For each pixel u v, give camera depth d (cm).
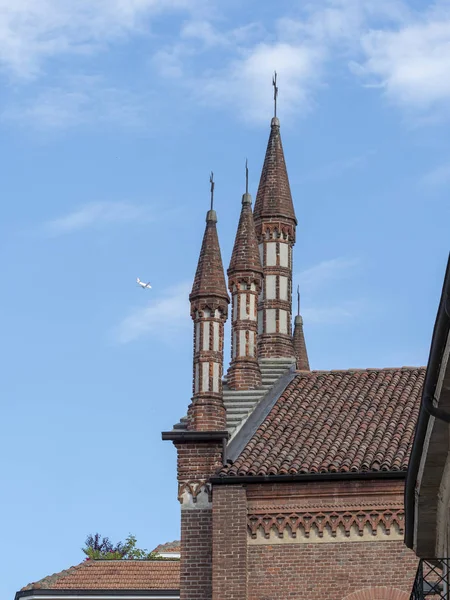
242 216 7612
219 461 6638
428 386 3991
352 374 7456
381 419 6869
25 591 7812
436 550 4872
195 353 6944
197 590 6475
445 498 4472
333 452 6519
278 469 6406
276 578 6294
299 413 7012
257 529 6369
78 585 7906
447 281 3547
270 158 7962
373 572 6241
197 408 6812
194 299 7006
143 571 8094
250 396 7200
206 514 6581
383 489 6300
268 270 7769
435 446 4222
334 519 6316
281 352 7600
